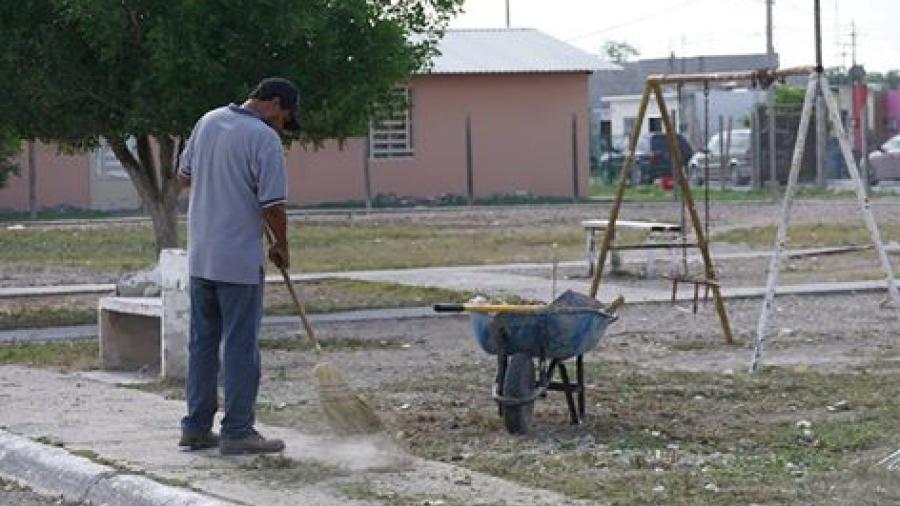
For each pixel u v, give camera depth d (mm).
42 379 18703
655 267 33312
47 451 13797
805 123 18188
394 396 16844
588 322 14305
